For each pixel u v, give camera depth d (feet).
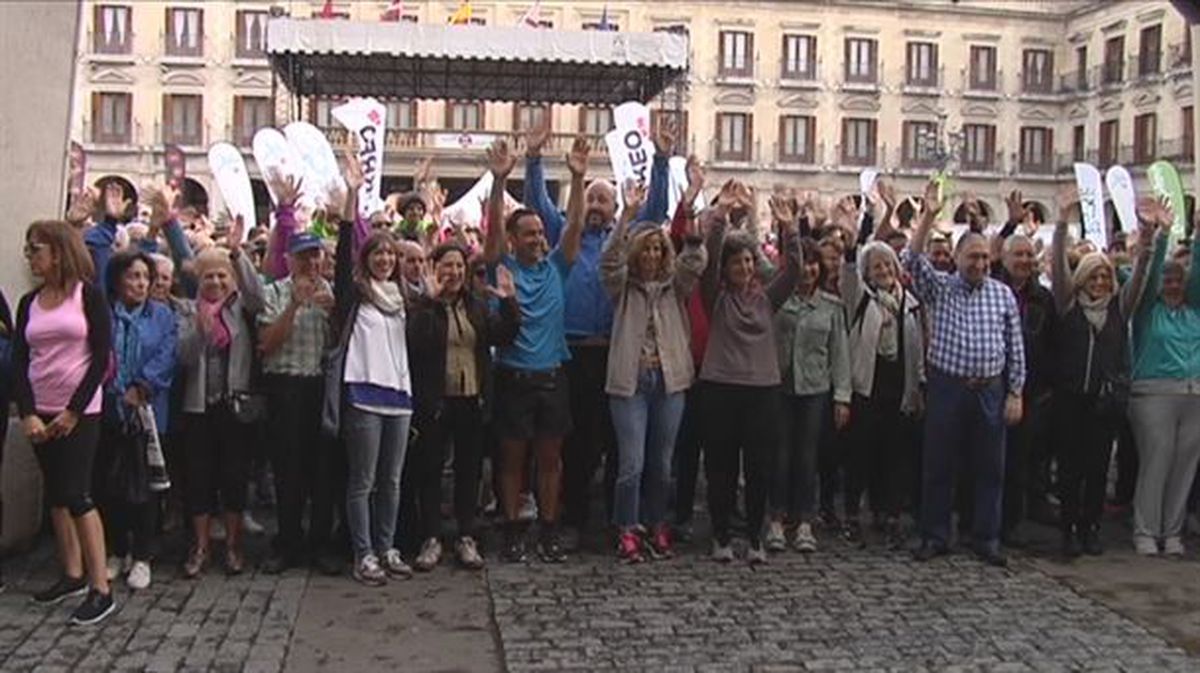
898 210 32.35
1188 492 25.27
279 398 22.12
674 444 23.76
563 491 25.03
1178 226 36.01
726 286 23.39
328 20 58.29
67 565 20.65
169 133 144.05
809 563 23.76
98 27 142.61
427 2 143.23
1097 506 24.76
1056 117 162.91
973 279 23.68
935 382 24.04
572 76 65.31
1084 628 19.98
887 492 25.76
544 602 20.97
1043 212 163.22
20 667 17.48
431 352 22.43
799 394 24.35
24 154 23.75
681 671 17.84
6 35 23.21
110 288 21.38
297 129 36.78
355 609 20.49
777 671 17.90
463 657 18.35
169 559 23.32
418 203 33.32
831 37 157.07
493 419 23.53
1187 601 21.56
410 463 23.16
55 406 19.53
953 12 159.74
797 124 157.17
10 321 21.30
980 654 18.71
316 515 22.81
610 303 24.29
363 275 21.89
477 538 24.62
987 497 23.97
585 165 23.82
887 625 20.02
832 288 25.11
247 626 19.47
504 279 22.49
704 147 154.10
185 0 142.92
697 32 153.07
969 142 161.89
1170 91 143.84
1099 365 24.16
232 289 22.09
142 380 21.03
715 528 23.75
